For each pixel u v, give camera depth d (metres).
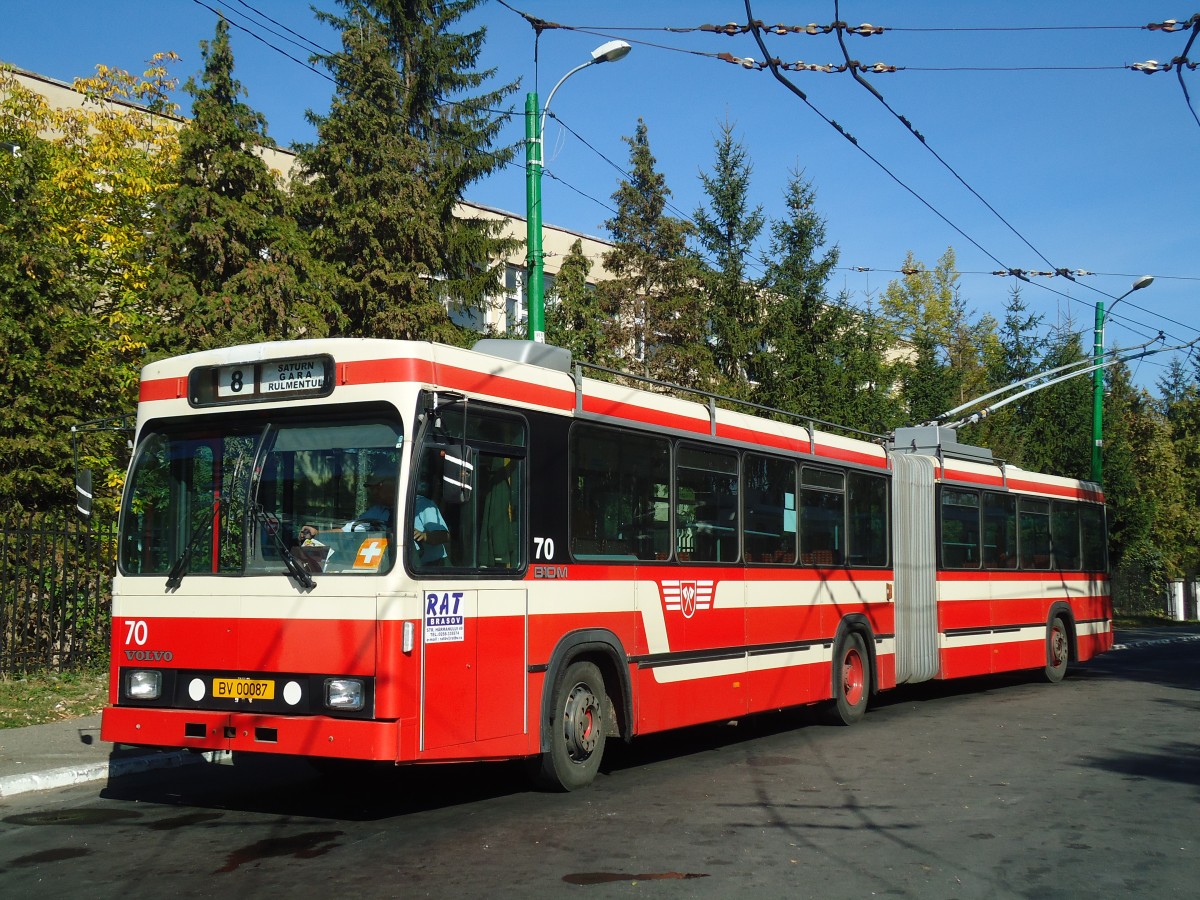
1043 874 6.80
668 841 7.48
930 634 15.88
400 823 8.05
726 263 28.88
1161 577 47.59
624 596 9.83
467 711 7.93
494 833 7.71
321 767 10.20
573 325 23.59
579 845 7.36
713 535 11.33
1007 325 36.62
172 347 18.59
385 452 7.69
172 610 8.07
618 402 10.03
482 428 8.39
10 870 6.80
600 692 9.57
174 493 8.28
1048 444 35.22
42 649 14.41
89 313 19.38
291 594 7.68
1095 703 16.27
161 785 9.69
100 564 14.83
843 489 14.07
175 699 8.02
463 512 8.09
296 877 6.60
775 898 6.21
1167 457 46.72
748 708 11.68
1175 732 13.09
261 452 8.02
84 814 8.44
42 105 20.77
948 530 16.67
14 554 14.45
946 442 17.45
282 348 8.07
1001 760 11.00
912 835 7.75
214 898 6.18
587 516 9.46
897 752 11.55
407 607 7.48
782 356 28.62
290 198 21.27
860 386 28.34
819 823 8.09
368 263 21.42
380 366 7.80
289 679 7.62
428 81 26.52
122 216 20.42
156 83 22.16
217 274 19.05
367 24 23.28
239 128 19.47
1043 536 19.73
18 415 15.08
